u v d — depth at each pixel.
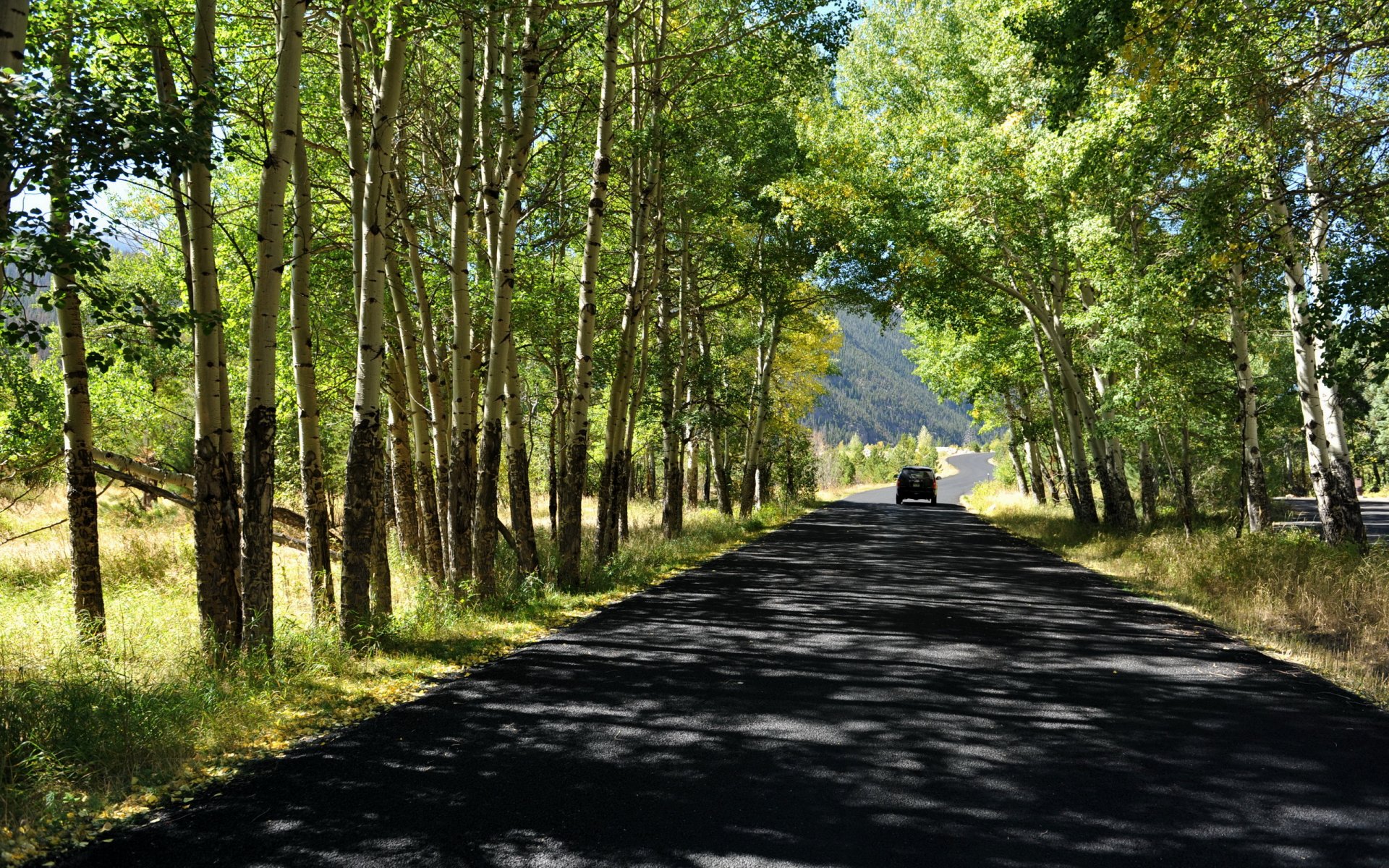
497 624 9.30
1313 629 8.89
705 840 3.82
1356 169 10.41
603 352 18.69
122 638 8.33
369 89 9.65
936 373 30.83
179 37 8.03
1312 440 14.30
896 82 22.77
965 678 6.89
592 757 4.97
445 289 13.72
